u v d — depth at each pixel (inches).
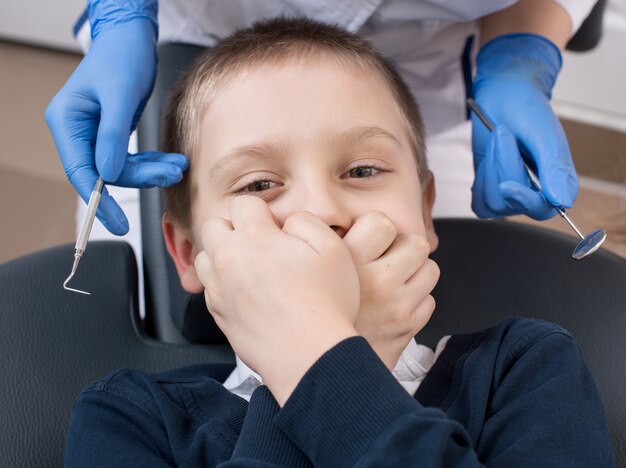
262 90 32.8
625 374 36.0
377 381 24.1
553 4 51.4
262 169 32.0
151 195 45.9
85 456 30.1
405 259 29.7
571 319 38.7
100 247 41.9
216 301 28.1
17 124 90.0
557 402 29.0
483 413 29.9
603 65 87.7
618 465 33.0
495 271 41.4
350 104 32.7
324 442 23.8
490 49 50.0
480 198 43.5
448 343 34.1
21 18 97.6
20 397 35.4
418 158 38.2
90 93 39.3
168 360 39.1
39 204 81.4
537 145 42.4
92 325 38.8
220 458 29.7
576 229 37.7
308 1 43.6
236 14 46.8
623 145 90.4
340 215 30.6
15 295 38.7
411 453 22.5
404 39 48.5
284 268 26.6
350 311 27.0
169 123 39.9
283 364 25.3
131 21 42.5
